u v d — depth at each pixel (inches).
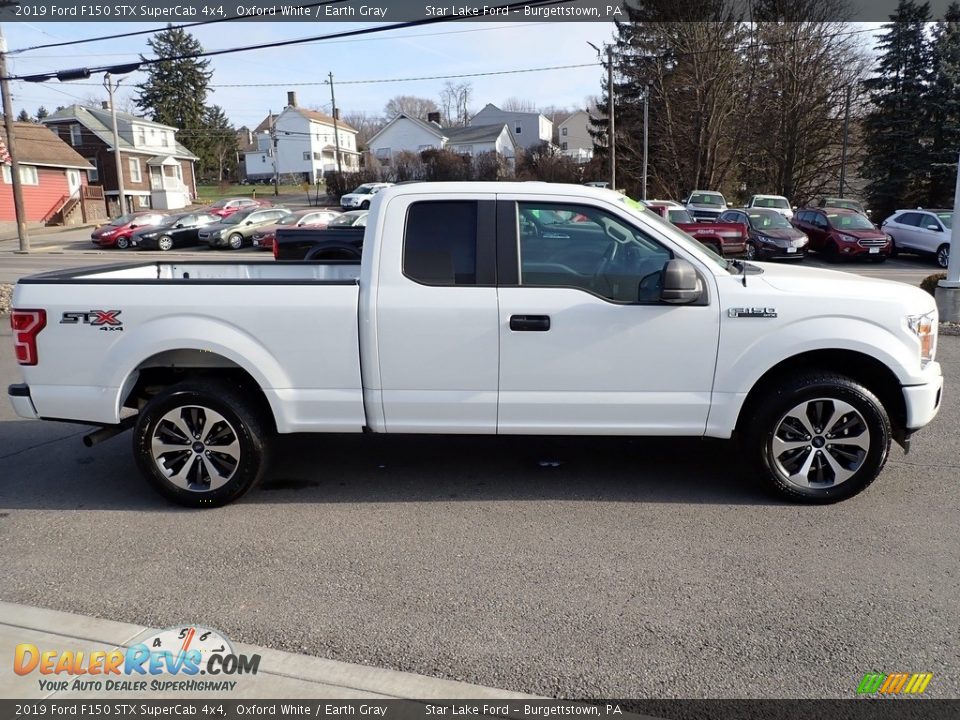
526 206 178.1
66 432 254.4
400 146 2736.2
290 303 178.1
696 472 206.7
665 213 854.5
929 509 180.1
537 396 178.4
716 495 189.9
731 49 1758.1
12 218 1603.1
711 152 1829.5
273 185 3161.9
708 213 1136.2
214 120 3223.4
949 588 142.9
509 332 175.5
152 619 134.9
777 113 1811.0
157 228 1189.7
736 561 154.5
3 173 1577.3
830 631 129.0
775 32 1768.0
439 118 2960.1
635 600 139.8
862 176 1596.9
